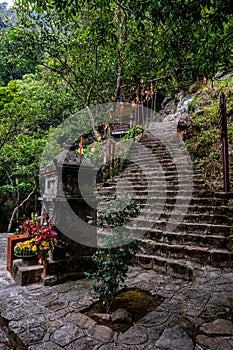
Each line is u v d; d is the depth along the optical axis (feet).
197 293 8.07
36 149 22.02
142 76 19.71
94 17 15.71
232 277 9.37
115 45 17.69
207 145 19.35
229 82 22.74
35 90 26.86
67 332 6.39
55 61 19.63
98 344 5.85
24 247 10.32
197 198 14.46
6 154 22.93
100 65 19.74
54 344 5.87
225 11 7.39
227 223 12.29
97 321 6.97
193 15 7.79
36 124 25.17
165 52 10.73
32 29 17.75
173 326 6.51
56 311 7.57
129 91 24.06
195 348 5.51
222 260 10.51
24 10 16.33
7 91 31.73
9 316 7.25
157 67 18.28
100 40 11.98
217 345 5.55
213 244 11.49
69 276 10.24
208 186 15.81
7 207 25.52
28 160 23.48
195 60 10.29
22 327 6.64
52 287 9.53
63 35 18.26
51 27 17.07
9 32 16.53
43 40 17.15
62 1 8.49
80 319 7.06
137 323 6.79
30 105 23.95
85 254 11.27
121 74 19.67
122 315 6.96
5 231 24.16
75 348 5.70
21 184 23.90
